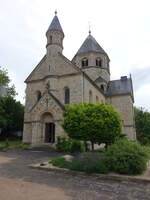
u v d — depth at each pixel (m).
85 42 39.00
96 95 30.47
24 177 9.48
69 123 16.05
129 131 32.69
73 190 7.66
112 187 8.34
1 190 7.19
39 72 28.41
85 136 15.41
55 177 9.81
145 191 7.84
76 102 23.97
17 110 36.00
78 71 24.97
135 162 10.38
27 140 25.48
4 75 36.66
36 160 14.29
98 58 37.34
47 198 6.57
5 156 15.98
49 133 23.95
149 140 43.22
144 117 46.31
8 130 35.28
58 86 25.92
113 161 10.63
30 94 27.95
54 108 22.72
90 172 10.29
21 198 6.45
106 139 15.70
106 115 15.98
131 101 35.78
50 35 27.84
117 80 38.81
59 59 26.89
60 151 19.92
